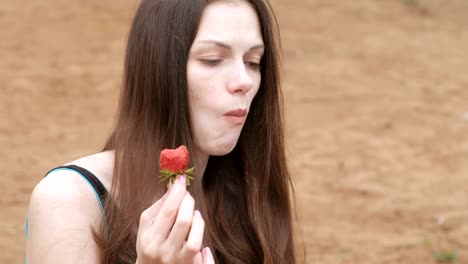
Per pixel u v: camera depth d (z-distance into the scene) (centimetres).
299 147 1006
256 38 296
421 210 852
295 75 1267
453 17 1688
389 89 1250
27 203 795
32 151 926
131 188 287
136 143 293
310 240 759
